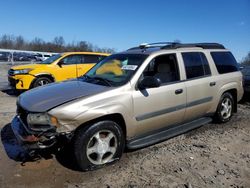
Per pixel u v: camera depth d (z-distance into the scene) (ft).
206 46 20.80
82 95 13.73
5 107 26.84
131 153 15.94
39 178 13.10
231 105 22.40
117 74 15.94
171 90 16.56
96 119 13.69
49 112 12.77
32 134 12.77
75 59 37.09
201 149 16.80
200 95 18.63
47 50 193.06
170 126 17.40
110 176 13.33
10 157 15.25
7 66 85.87
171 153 16.08
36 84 34.09
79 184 12.61
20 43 202.28
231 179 13.33
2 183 12.62
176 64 17.57
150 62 16.15
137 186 12.48
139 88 15.19
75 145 13.28
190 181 13.01
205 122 19.77
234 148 17.17
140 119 15.16
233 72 22.22
